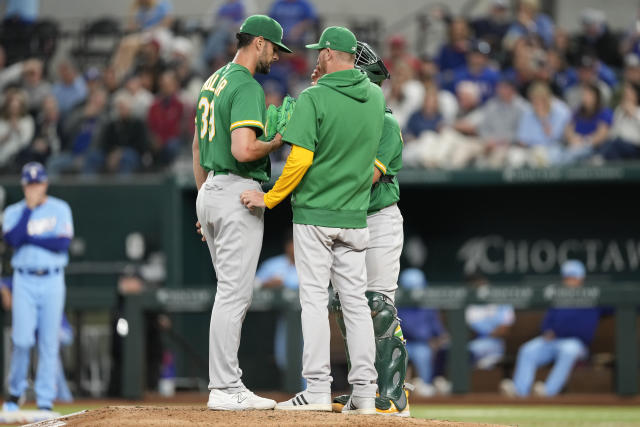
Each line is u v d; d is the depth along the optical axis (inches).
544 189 1836.9
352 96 740.0
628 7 2375.7
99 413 720.3
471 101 1951.3
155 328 1552.7
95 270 1791.3
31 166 1160.8
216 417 685.3
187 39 2251.5
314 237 740.7
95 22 2330.2
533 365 1552.7
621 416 1290.6
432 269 1870.1
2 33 2322.8
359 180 744.3
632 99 1836.9
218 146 744.3
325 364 746.2
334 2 2506.2
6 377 1515.7
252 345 1627.7
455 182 1722.4
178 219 1747.0
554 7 2383.1
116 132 1996.8
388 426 673.6
